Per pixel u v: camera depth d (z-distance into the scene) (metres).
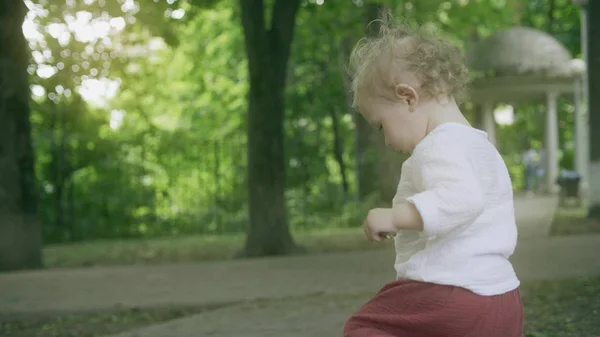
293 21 12.05
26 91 10.67
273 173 11.89
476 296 2.49
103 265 11.61
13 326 6.47
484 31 29.58
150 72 17.89
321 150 24.44
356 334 2.62
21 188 10.49
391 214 2.43
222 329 5.74
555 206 19.33
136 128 21.53
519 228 13.73
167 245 14.77
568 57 25.30
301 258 10.40
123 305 7.03
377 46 2.69
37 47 13.17
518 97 26.39
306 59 21.89
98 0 11.78
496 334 2.50
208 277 8.77
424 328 2.53
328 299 7.04
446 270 2.51
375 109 2.67
